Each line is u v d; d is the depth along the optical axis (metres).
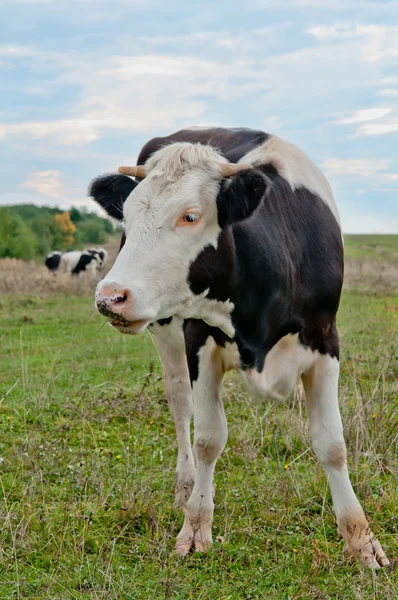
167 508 4.88
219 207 3.77
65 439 5.98
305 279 4.36
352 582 3.80
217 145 5.11
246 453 5.61
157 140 5.92
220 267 3.84
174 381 5.51
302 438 5.80
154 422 6.57
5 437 6.14
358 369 7.63
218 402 4.50
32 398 7.23
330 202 4.83
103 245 58.19
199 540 4.39
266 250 4.07
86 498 4.83
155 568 3.99
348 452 5.48
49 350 10.20
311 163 4.87
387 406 6.29
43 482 5.09
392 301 14.49
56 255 29.48
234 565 4.09
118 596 3.67
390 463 5.32
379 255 37.38
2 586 3.80
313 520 4.60
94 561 4.08
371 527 4.46
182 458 5.33
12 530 4.31
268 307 4.12
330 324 4.45
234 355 4.30
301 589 3.72
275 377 4.31
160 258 3.62
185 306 3.81
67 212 58.97
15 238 46.47
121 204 4.30
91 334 11.91
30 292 19.03
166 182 3.71
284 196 4.43
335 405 4.40
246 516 4.66
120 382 7.71
